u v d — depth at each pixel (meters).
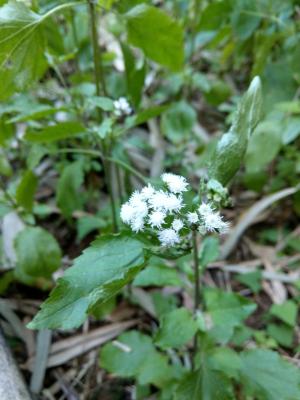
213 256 0.14
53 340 0.18
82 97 0.19
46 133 0.15
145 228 0.11
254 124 0.11
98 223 0.19
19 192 0.16
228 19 0.22
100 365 0.16
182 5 0.26
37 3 0.17
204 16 0.22
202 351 0.14
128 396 0.16
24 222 0.19
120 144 0.18
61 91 0.24
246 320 0.19
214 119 0.27
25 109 0.16
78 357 0.17
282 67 0.22
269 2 0.22
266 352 0.15
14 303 0.18
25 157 0.23
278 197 0.21
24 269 0.16
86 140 0.20
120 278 0.09
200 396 0.13
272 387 0.14
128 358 0.16
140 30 0.16
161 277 0.15
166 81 0.27
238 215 0.23
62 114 0.23
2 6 0.14
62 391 0.16
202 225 0.11
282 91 0.22
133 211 0.11
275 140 0.21
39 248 0.16
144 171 0.24
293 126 0.20
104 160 0.16
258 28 0.23
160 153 0.24
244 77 0.29
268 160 0.20
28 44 0.13
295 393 0.14
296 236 0.22
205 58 0.29
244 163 0.21
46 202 0.23
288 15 0.22
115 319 0.18
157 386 0.15
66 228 0.22
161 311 0.18
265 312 0.19
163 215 0.11
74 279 0.10
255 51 0.23
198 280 0.13
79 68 0.22
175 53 0.17
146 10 0.15
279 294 0.20
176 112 0.22
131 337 0.16
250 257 0.21
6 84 0.14
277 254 0.21
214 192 0.11
